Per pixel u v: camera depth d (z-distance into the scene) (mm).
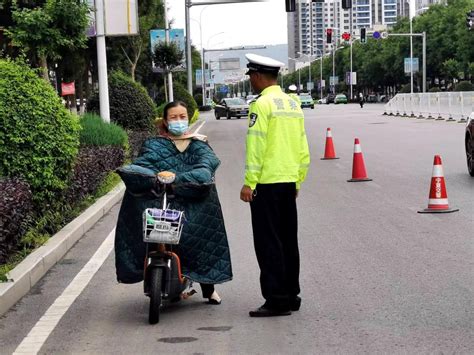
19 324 6129
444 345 5273
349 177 16078
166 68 41188
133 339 5648
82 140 15258
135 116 22250
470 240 8984
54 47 17484
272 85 6070
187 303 6664
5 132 8828
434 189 11188
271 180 5953
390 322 5867
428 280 7148
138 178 6098
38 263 7668
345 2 30453
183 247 6164
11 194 7828
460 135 26688
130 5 19078
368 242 9109
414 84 92375
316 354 5184
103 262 8430
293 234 6152
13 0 17391
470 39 67062
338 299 6609
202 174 6121
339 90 133125
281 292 6102
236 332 5750
